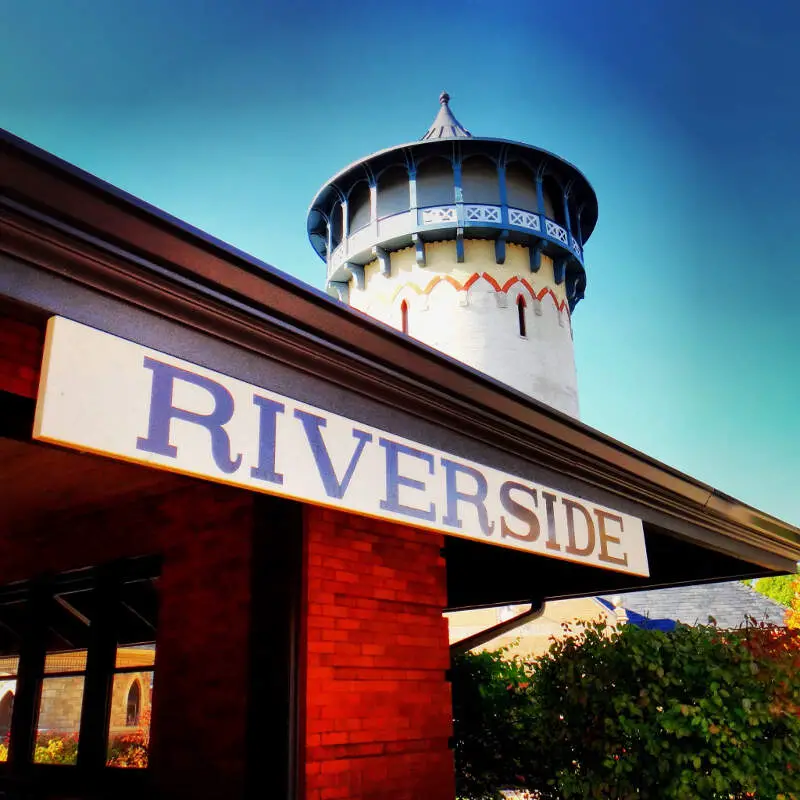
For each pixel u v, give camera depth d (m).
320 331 3.71
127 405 2.95
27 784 6.60
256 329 3.49
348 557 5.36
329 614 5.11
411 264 25.53
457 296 24.75
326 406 3.88
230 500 5.82
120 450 2.88
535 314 25.36
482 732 7.87
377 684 5.31
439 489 4.44
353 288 27.20
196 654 5.62
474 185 25.92
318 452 3.72
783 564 9.04
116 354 2.96
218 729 5.30
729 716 5.91
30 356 3.23
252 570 4.64
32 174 2.65
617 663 6.65
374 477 4.02
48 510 6.77
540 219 25.92
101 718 6.34
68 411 2.75
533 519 5.17
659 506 6.77
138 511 6.48
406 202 26.05
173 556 6.06
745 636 6.72
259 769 4.27
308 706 4.79
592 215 29.45
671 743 6.13
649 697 6.27
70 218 2.79
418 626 5.79
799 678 6.19
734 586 26.70
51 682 6.89
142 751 5.91
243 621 5.42
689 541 7.44
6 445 4.77
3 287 2.68
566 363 25.61
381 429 4.18
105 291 2.98
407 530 5.90
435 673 5.81
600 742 6.45
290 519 4.65
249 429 3.41
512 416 4.96
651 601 25.91
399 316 25.23
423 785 5.40
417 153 25.78
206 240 3.16
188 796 5.30
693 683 6.30
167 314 3.18
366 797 4.98
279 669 4.38
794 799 5.70
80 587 6.97
